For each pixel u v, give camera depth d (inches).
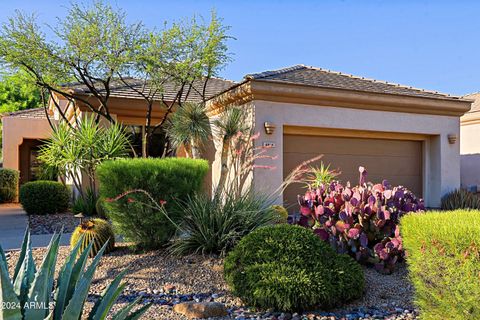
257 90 391.5
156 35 482.3
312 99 419.2
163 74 492.7
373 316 160.6
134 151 472.1
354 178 458.9
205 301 176.6
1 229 367.9
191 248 233.1
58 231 357.1
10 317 70.7
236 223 234.2
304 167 428.1
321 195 238.1
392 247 204.4
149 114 498.9
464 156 652.1
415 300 147.3
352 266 182.5
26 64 455.5
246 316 161.5
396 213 214.7
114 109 500.4
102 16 462.6
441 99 475.5
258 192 297.4
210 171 469.1
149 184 240.2
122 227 244.7
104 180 245.6
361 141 465.1
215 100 461.7
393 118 464.4
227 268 185.3
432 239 124.0
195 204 241.3
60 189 462.3
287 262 173.3
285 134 427.5
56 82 494.3
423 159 500.1
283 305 163.6
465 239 116.5
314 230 223.0
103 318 92.1
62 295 89.3
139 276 202.8
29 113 735.1
